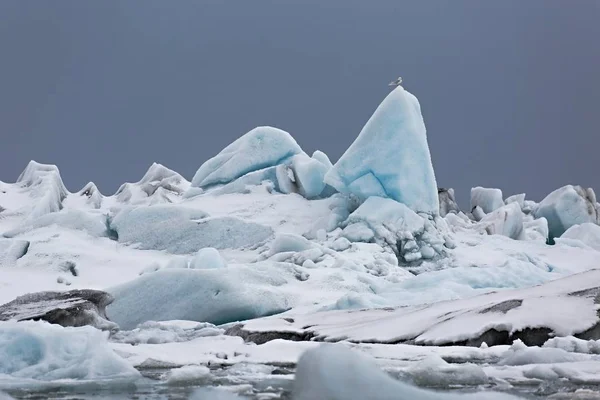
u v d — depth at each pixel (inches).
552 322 1277.1
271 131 4869.6
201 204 4453.7
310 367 535.2
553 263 4079.7
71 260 3705.7
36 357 1006.4
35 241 3934.5
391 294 2469.2
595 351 1131.9
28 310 1664.6
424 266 3725.4
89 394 781.9
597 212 5620.1
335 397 508.4
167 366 1121.4
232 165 4785.9
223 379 908.0
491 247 4284.0
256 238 4052.7
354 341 1433.3
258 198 4507.9
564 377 873.5
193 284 2669.8
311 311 2405.3
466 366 856.3
